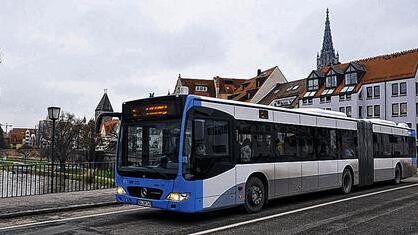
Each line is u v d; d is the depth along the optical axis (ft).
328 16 508.53
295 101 221.87
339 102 200.44
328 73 209.97
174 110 31.65
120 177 34.27
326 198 47.75
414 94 175.63
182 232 28.25
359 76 197.88
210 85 277.85
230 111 35.14
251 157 36.83
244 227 30.01
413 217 34.42
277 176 39.73
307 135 45.03
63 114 175.94
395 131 67.41
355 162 53.98
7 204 39.83
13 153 256.93
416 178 86.53
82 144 171.83
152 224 31.32
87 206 39.96
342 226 30.40
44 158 209.87
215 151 33.14
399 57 192.44
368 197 48.60
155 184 31.58
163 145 31.83
